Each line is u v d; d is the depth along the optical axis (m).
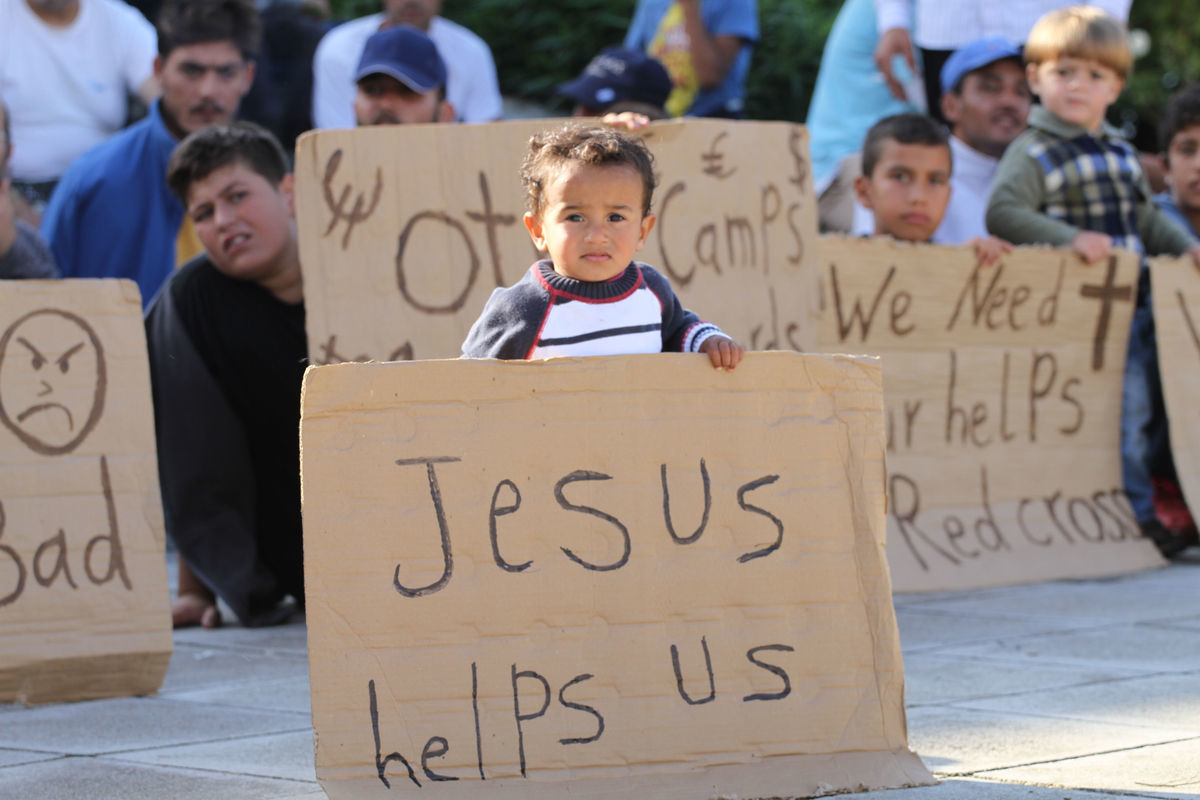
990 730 10.02
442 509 8.29
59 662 11.65
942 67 24.00
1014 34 23.34
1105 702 10.87
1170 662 12.38
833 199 22.48
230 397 15.39
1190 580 17.41
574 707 8.30
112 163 19.62
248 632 15.08
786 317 15.27
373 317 14.16
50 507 11.97
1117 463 18.81
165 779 9.16
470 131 14.52
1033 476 18.20
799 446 8.80
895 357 17.55
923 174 18.70
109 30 22.83
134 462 12.26
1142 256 19.78
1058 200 19.05
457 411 8.38
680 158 15.05
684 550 8.57
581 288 9.18
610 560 8.47
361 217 14.23
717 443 8.69
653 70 20.56
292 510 15.71
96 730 10.77
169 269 19.70
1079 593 16.41
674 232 14.96
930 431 17.66
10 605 11.71
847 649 8.70
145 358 12.45
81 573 11.93
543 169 9.15
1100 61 18.84
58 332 12.23
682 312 9.58
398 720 8.09
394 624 8.17
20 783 9.16
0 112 16.02
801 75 37.16
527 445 8.44
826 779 8.43
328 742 8.02
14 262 16.27
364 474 8.25
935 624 14.50
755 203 15.27
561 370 8.52
